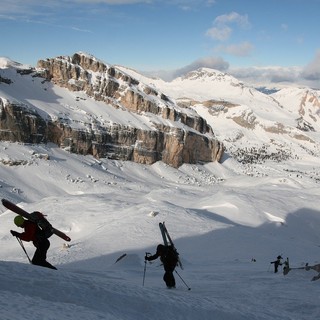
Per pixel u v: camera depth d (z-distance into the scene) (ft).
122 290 28.84
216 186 629.51
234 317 29.43
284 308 40.88
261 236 183.83
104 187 492.13
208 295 46.85
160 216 199.82
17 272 27.84
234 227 193.26
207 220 200.85
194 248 157.48
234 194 293.84
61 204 255.91
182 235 173.06
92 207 243.60
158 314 26.86
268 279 66.74
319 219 285.43
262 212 269.64
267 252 155.53
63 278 28.27
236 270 92.63
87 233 196.44
